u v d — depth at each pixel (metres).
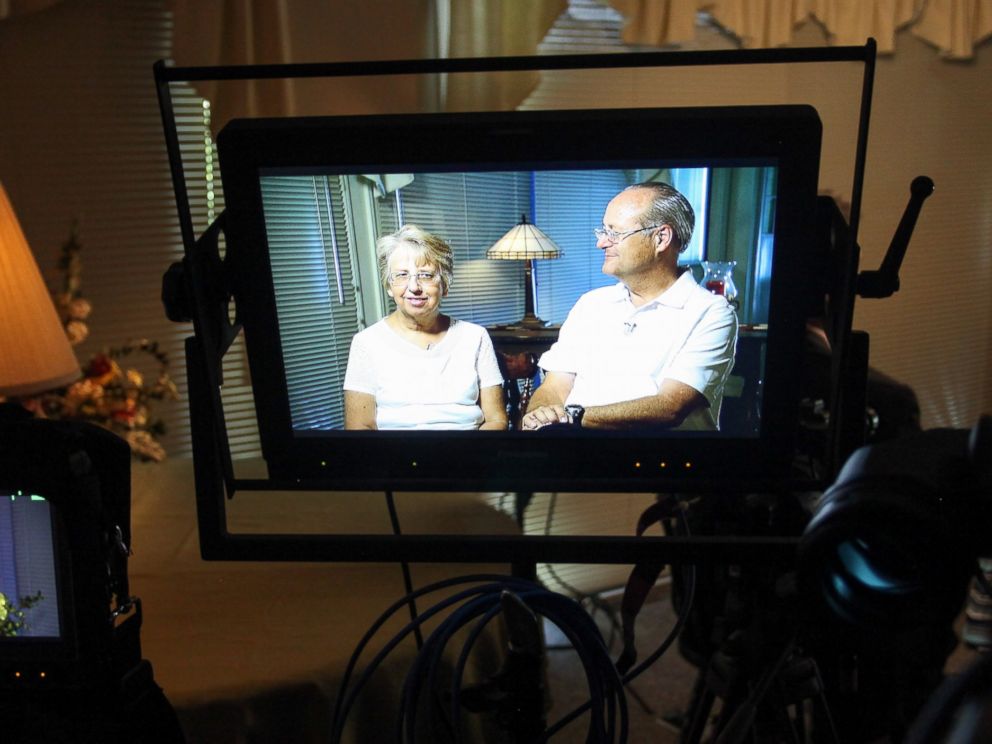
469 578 0.89
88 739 0.83
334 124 0.87
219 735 1.11
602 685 0.84
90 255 2.53
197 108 2.52
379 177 0.90
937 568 0.56
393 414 1.00
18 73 2.38
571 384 0.98
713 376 0.96
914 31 3.21
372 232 0.92
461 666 0.82
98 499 0.79
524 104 2.80
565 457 1.01
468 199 0.90
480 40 2.45
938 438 0.63
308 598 1.34
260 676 1.13
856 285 0.94
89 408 1.92
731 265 0.91
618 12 2.68
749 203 0.88
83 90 2.44
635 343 0.96
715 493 1.00
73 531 0.77
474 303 0.96
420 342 0.97
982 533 0.57
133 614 0.86
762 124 0.83
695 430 0.98
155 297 2.62
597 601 2.66
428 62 0.82
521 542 0.94
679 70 2.93
